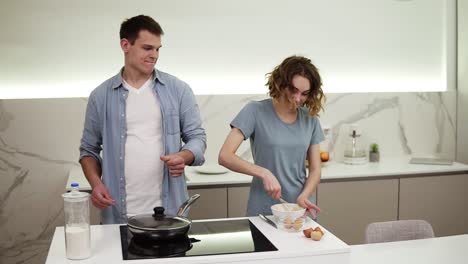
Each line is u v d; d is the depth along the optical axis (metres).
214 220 2.16
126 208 2.31
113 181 2.32
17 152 3.52
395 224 2.43
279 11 3.89
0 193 3.52
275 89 2.30
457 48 4.23
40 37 3.55
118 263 1.64
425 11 4.18
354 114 4.04
